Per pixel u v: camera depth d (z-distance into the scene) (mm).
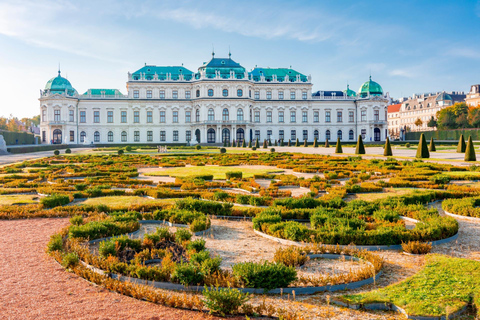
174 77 128250
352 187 24312
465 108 145250
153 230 15914
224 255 12773
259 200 20344
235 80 121750
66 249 13000
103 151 80062
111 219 15836
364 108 131750
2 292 9742
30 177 32438
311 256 12477
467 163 41156
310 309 8930
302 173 35719
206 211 18594
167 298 9234
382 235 13258
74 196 22750
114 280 10180
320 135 133125
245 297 9195
